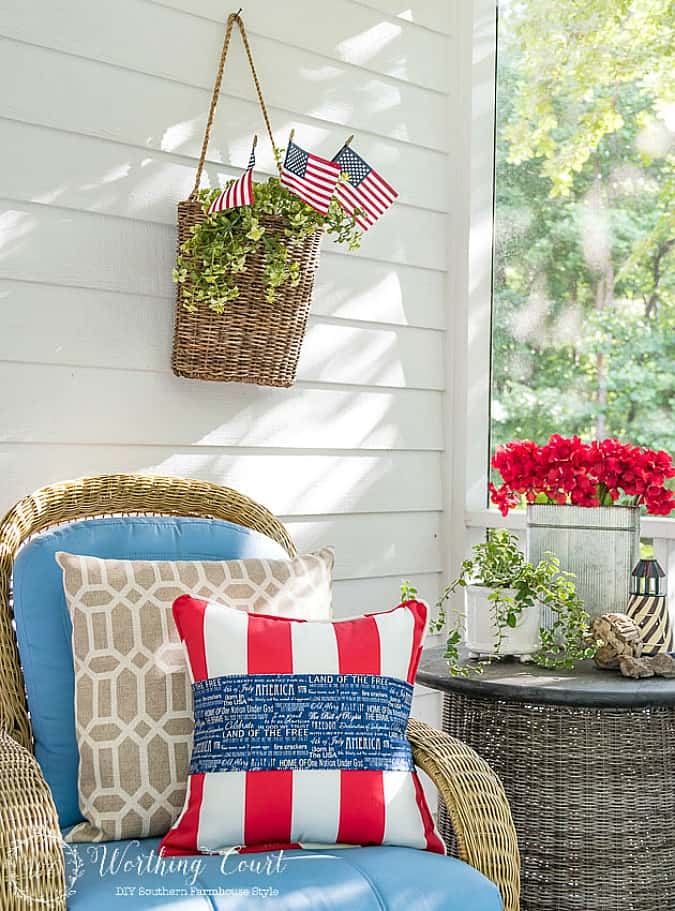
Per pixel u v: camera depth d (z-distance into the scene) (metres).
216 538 2.15
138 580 1.94
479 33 3.13
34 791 1.53
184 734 1.84
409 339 3.06
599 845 2.14
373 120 2.95
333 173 2.29
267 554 2.19
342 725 1.75
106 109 2.37
